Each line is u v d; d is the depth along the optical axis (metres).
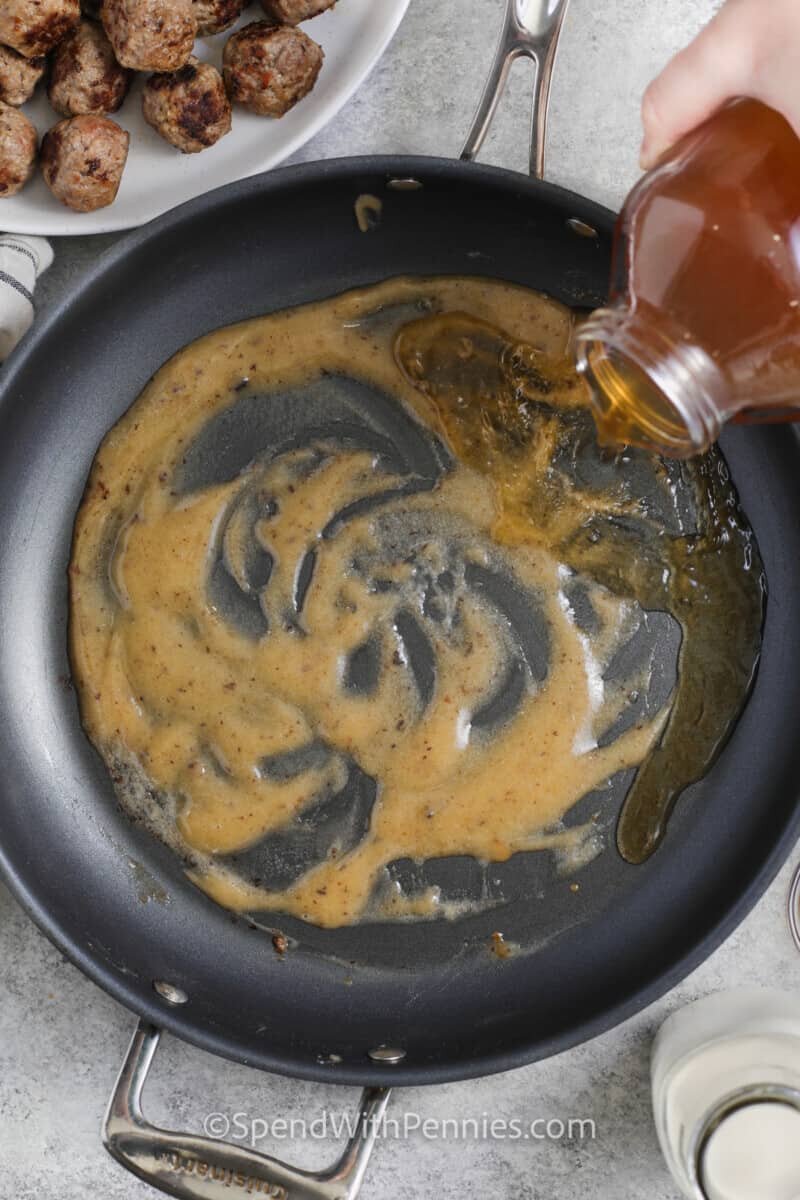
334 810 0.77
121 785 0.78
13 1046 0.79
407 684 0.77
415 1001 0.77
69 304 0.75
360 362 0.78
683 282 0.63
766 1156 0.73
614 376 0.67
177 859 0.78
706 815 0.77
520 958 0.77
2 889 0.79
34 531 0.78
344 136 0.80
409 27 0.80
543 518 0.77
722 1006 0.77
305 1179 0.73
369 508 0.77
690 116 0.65
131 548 0.78
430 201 0.76
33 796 0.78
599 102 0.80
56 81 0.76
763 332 0.62
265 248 0.78
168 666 0.77
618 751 0.77
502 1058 0.74
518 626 0.77
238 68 0.76
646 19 0.80
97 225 0.78
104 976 0.74
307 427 0.78
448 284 0.78
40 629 0.78
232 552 0.77
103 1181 0.79
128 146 0.77
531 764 0.77
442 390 0.78
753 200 0.62
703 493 0.77
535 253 0.77
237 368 0.78
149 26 0.73
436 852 0.77
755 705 0.77
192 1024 0.74
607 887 0.77
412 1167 0.79
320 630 0.77
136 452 0.78
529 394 0.77
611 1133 0.79
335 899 0.77
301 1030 0.77
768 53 0.63
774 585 0.77
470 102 0.80
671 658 0.77
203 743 0.77
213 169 0.78
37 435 0.78
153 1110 0.79
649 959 0.77
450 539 0.77
